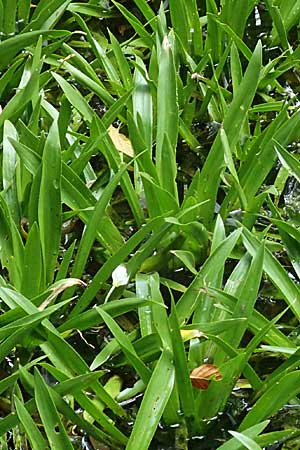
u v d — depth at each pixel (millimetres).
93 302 1446
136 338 1370
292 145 1683
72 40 1878
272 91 1804
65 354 1296
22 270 1352
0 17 1753
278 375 1300
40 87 1654
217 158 1493
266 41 1884
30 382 1255
